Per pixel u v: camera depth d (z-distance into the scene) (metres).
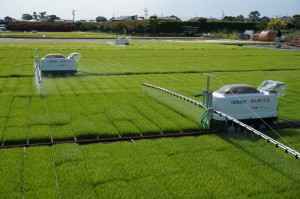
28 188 8.27
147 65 31.70
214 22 103.88
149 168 9.45
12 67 28.25
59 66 24.52
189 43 63.78
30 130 12.39
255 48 55.53
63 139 11.80
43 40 62.81
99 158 10.09
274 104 13.16
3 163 9.57
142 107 15.89
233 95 12.75
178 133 12.70
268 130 13.20
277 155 10.40
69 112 14.92
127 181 8.79
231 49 52.38
